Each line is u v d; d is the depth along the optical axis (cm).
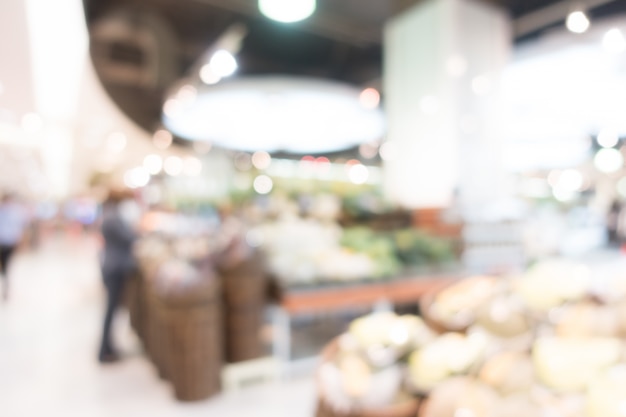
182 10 970
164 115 820
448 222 466
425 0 556
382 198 577
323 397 112
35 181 2806
